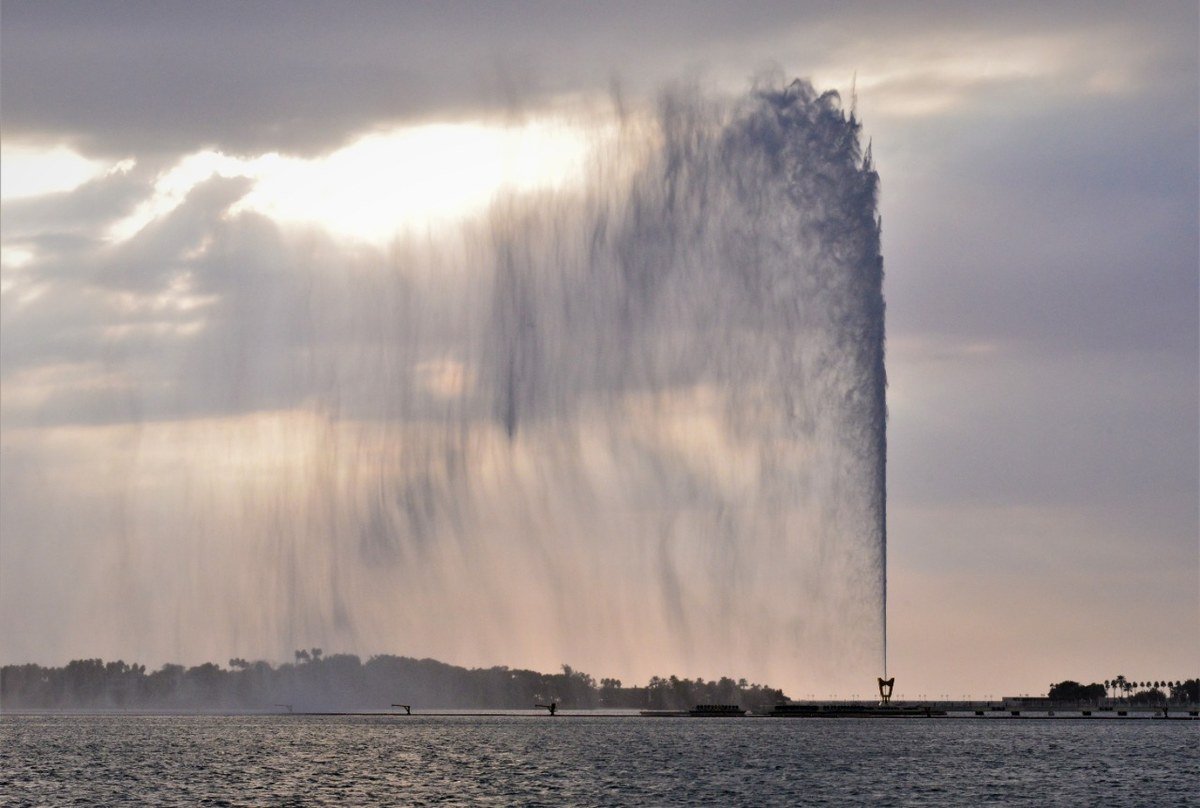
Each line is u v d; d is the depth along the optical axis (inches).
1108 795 5890.8
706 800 5689.0
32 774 6919.3
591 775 6604.3
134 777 6752.0
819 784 6161.4
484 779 6505.9
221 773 6899.6
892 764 6988.2
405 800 5787.4
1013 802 5664.4
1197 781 6387.8
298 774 6820.9
